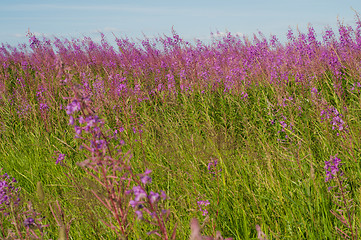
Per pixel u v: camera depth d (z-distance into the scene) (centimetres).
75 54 1275
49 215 330
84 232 330
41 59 919
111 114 561
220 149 418
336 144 433
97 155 198
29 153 569
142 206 175
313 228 300
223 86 754
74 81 200
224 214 334
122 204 214
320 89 662
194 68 761
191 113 628
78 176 450
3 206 279
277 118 525
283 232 311
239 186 379
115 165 196
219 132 482
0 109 739
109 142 212
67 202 381
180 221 308
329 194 333
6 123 708
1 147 607
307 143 433
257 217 318
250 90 719
